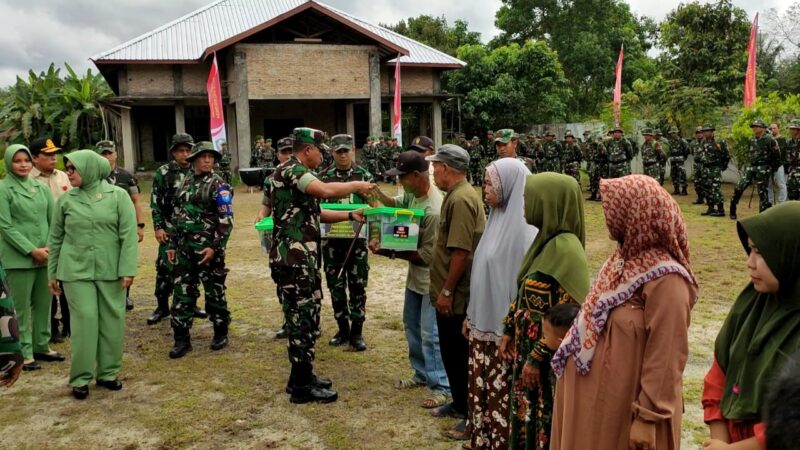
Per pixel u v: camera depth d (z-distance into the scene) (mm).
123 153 22047
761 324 1858
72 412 4309
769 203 11875
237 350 5492
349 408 4273
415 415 4152
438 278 3732
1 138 23281
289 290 4258
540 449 2750
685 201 15336
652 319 2154
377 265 8773
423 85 25016
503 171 3221
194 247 5273
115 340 4660
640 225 2174
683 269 2180
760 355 1823
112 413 4285
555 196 2770
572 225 2783
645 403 2141
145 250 10031
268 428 4016
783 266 1771
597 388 2250
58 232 4559
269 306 6828
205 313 6492
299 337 4312
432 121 25547
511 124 28875
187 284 5352
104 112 22984
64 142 22531
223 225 5316
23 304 5059
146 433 3982
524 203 2877
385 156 20203
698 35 21453
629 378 2203
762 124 11703
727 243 9695
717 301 6609
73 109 22797
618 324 2213
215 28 24328
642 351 2201
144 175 23203
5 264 4977
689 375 4703
